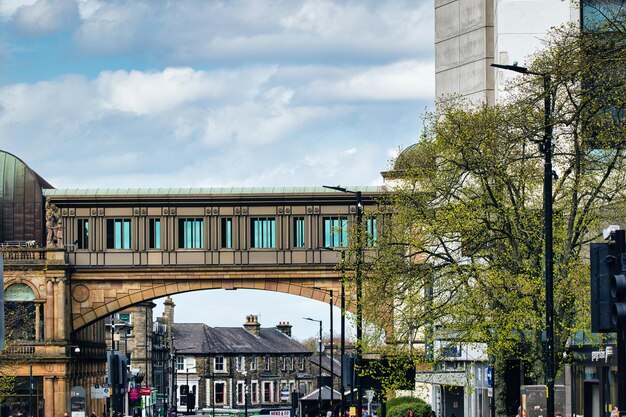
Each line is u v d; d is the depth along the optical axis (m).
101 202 137.62
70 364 141.62
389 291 76.00
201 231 137.00
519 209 69.88
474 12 127.75
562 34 80.06
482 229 70.75
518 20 110.75
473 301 69.50
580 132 66.31
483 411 105.38
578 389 87.31
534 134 59.12
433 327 75.44
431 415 85.69
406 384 74.69
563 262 65.75
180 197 136.50
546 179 55.09
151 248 137.25
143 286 137.88
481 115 74.25
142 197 136.75
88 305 138.62
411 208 76.06
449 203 72.62
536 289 66.12
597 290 26.25
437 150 75.12
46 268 131.38
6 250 139.00
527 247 69.50
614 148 68.25
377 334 77.19
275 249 136.12
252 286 136.50
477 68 127.12
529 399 63.00
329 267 135.38
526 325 68.00
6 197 147.88
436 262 93.00
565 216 71.06
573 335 72.50
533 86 73.31
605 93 65.12
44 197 148.12
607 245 26.19
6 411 118.31
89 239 138.38
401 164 80.44
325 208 135.75
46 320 139.12
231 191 137.00
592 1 91.19
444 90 131.12
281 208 136.12
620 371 25.28
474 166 72.56
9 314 131.25
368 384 76.75
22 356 134.62
